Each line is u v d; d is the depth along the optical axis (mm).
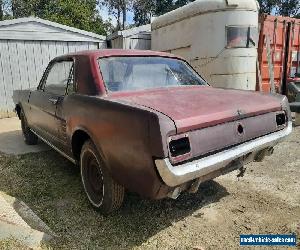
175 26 8891
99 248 2682
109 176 2924
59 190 3836
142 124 2342
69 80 3688
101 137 2816
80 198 3604
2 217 2986
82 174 3391
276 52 8812
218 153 2570
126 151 2514
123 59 3484
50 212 3291
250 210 3289
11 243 2604
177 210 3316
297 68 9336
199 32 7992
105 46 11586
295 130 6656
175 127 2273
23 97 5457
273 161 4750
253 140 2908
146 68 3539
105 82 3182
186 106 2625
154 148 2258
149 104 2629
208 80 8008
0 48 9664
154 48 10109
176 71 3748
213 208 3346
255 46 7809
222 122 2598
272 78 8391
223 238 2809
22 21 9820
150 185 2363
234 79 7723
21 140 6336
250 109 2855
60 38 10562
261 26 8375
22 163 4844
